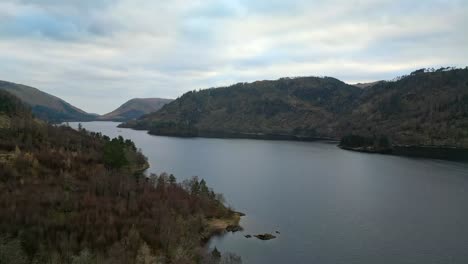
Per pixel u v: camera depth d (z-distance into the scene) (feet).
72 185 365.40
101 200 317.63
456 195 448.65
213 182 529.04
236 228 322.96
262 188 491.31
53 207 290.15
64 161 442.91
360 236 303.07
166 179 448.24
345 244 286.05
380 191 474.08
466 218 351.05
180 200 343.46
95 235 246.47
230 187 495.82
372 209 385.29
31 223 248.32
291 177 575.38
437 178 563.07
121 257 219.82
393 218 352.08
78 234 246.27
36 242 222.69
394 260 255.29
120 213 291.99
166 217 287.07
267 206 398.62
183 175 583.17
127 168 512.22
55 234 240.12
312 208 390.21
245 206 398.42
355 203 410.93
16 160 404.16
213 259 244.01
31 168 402.11
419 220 345.10
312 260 257.75
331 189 487.20
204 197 371.76
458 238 295.89
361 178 566.36
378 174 604.08
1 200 285.64
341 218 353.92
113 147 494.18
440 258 257.96
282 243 289.74
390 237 299.79
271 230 320.50
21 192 319.06
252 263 253.85
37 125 612.70
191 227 293.64
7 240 208.13
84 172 421.18
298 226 330.54
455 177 571.69
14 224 241.96
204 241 295.28
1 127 574.15
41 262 203.51
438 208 387.55
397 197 439.63
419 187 497.46
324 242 290.97
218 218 349.41
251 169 655.35
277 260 258.16
